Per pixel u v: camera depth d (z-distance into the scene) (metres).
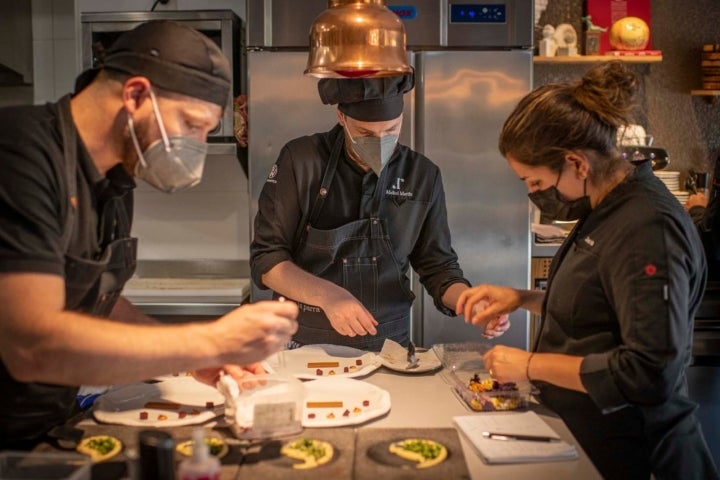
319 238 2.25
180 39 1.39
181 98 1.38
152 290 3.30
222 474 1.29
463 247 3.18
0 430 1.42
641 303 1.45
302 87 3.10
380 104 2.00
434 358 2.02
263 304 1.42
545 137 1.53
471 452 1.42
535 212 3.68
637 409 1.59
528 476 1.31
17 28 3.55
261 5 3.06
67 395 1.53
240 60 3.51
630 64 3.94
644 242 1.47
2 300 1.22
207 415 1.57
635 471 1.61
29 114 1.36
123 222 1.60
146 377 1.28
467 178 3.14
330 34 1.53
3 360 1.28
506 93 3.11
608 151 1.56
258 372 1.75
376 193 2.27
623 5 3.82
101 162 1.44
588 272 1.58
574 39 3.71
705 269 1.62
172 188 1.47
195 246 3.79
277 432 1.46
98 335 1.23
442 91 3.10
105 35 3.28
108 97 1.38
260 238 2.26
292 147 2.29
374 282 2.31
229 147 3.28
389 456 1.37
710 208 3.12
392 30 1.54
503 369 1.61
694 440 1.65
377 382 1.85
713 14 3.92
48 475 1.14
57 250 1.29
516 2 3.10
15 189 1.26
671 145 3.99
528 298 1.94
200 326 1.34
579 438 1.64
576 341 1.63
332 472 1.30
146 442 1.10
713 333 3.24
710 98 3.93
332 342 2.30
